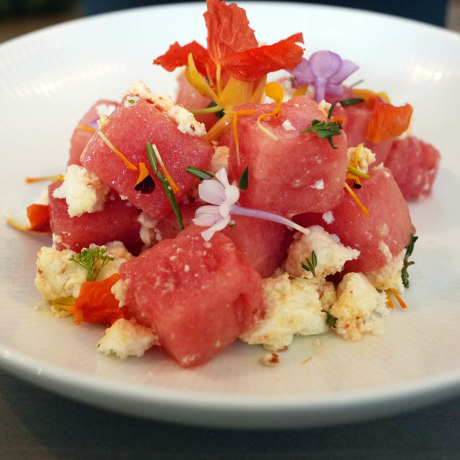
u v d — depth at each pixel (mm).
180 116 136
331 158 127
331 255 135
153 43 230
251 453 112
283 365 121
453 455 113
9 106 200
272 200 130
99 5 314
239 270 119
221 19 149
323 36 233
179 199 138
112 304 127
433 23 318
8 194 176
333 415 98
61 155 195
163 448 112
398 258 144
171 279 121
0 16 442
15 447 112
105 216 143
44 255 136
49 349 119
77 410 119
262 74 148
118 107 138
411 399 100
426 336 129
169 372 116
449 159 194
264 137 124
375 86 222
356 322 131
